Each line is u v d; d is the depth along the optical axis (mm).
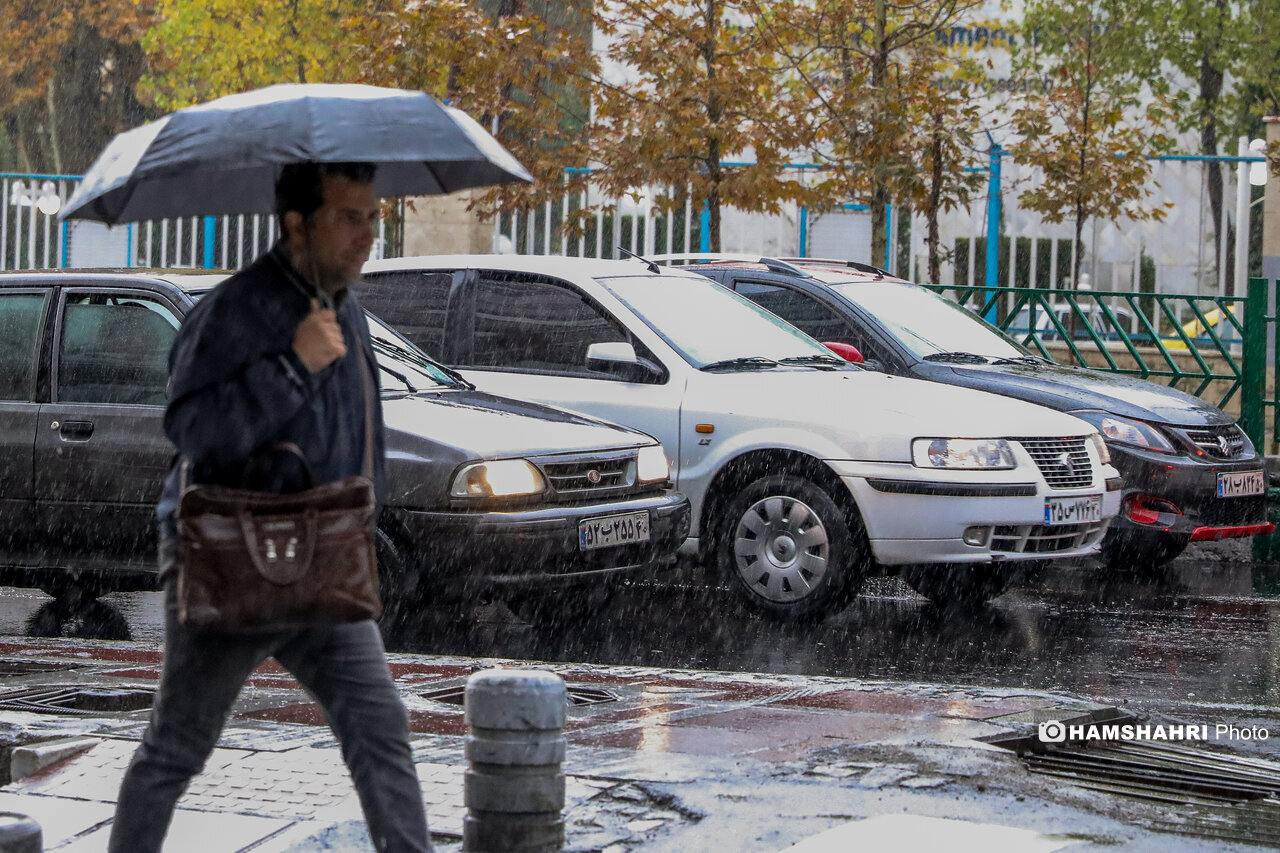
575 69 23969
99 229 29016
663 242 26172
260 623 4871
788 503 13227
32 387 12438
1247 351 18797
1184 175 26078
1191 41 46969
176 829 6535
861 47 26078
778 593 13266
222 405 4887
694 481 13547
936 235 24438
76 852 6391
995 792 6957
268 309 4922
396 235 27578
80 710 8945
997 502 12930
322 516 4949
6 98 50031
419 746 7898
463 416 11875
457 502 11336
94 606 14125
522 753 5980
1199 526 16109
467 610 13508
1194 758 8383
